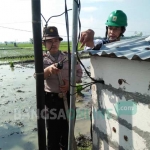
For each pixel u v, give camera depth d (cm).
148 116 206
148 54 196
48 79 325
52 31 314
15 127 642
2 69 2019
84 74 1474
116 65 236
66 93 327
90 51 264
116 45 275
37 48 216
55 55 330
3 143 548
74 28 217
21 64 2419
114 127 259
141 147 221
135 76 213
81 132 566
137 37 320
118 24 353
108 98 260
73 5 211
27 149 518
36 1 205
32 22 211
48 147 348
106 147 283
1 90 1125
